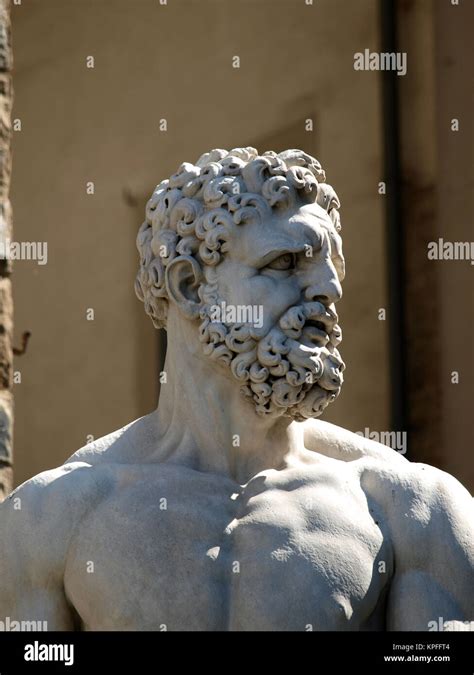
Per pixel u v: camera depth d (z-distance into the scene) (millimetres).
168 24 13086
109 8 13359
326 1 12367
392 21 12055
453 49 11719
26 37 13617
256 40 12688
